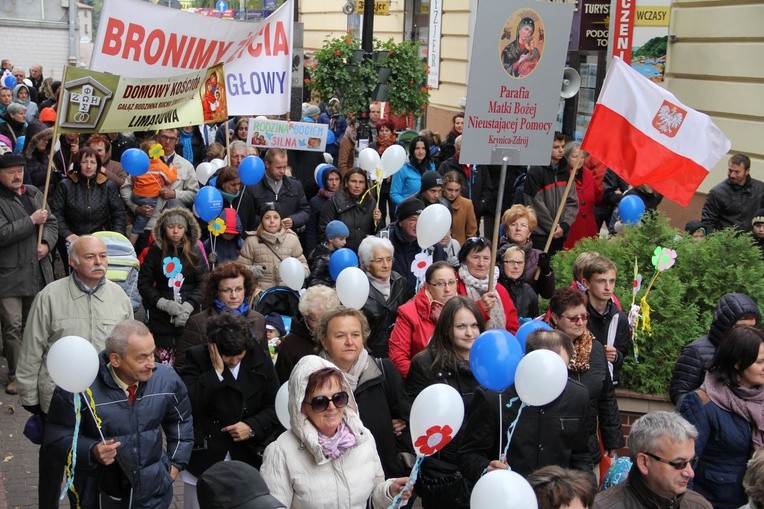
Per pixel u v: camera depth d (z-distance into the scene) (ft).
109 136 46.83
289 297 27.14
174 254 27.07
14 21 127.03
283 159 36.52
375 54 54.39
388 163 35.45
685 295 25.46
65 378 16.15
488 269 24.21
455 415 15.14
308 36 100.07
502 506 12.60
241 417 19.31
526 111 23.94
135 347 16.79
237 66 36.32
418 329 22.07
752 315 19.62
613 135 29.76
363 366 18.33
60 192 34.12
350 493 14.93
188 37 32.53
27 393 20.94
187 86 32.17
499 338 16.79
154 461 17.46
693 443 14.34
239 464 10.41
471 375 19.25
